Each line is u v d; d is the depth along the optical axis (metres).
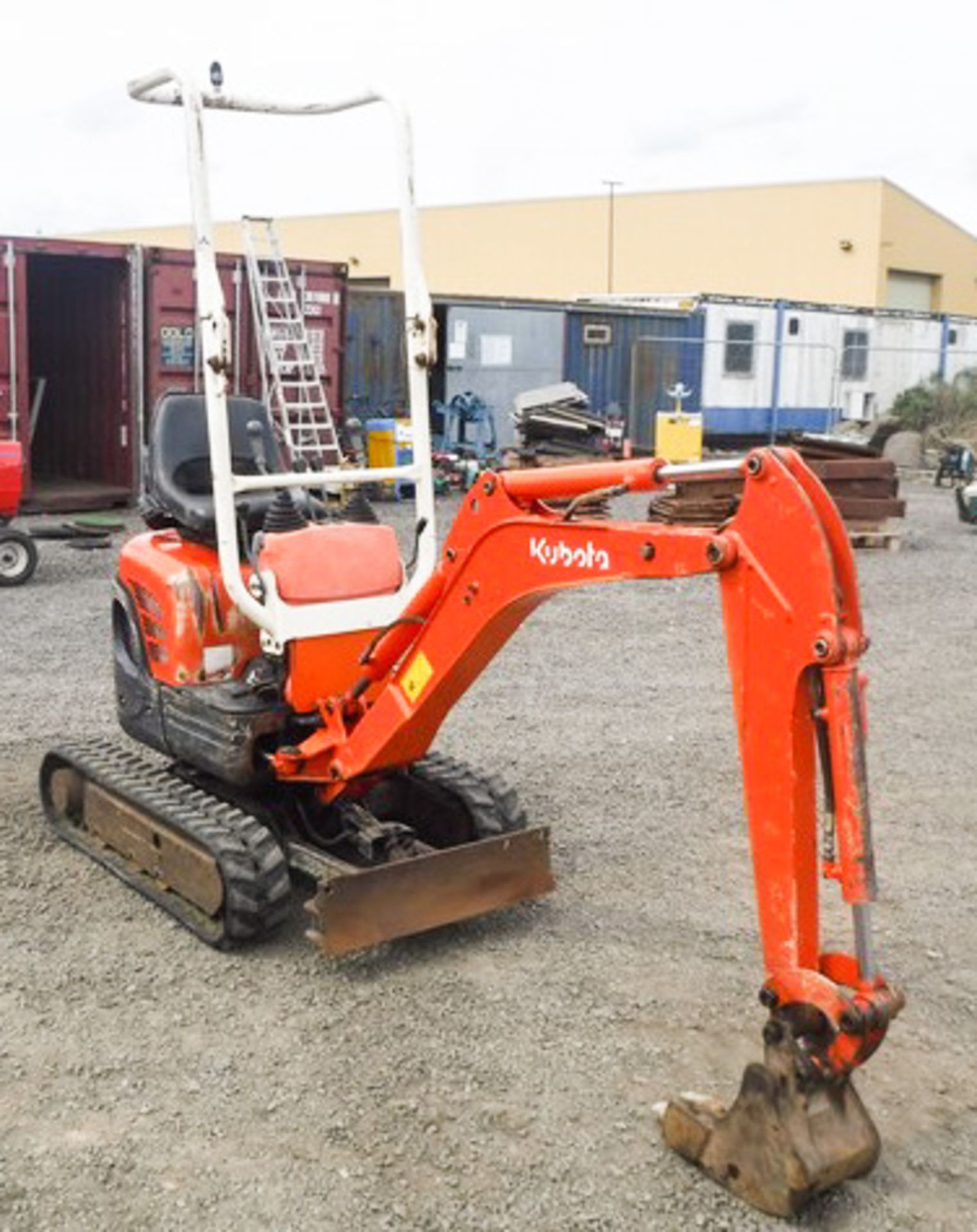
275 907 4.93
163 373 15.98
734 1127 3.61
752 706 3.44
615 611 11.49
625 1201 3.59
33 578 12.20
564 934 5.23
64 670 9.02
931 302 47.22
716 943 5.18
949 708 8.75
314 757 5.02
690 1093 3.90
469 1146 3.83
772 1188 3.51
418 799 5.67
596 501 3.97
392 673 4.86
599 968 4.94
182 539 5.67
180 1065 4.21
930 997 4.82
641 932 5.26
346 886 4.66
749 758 3.47
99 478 16.84
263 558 4.95
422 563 5.14
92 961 4.89
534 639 10.38
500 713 8.33
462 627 4.45
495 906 5.03
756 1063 3.59
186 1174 3.67
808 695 3.38
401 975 4.85
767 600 3.37
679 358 25.61
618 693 8.85
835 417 29.41
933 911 5.57
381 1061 4.27
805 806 3.43
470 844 4.97
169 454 5.55
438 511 16.95
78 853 5.89
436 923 4.88
